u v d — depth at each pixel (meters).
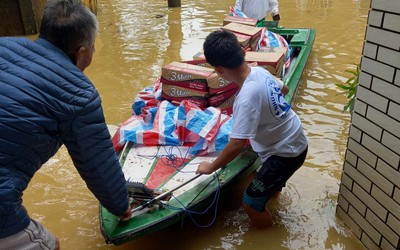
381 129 2.57
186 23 9.91
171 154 3.53
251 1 7.08
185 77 3.99
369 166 2.75
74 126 1.98
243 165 3.30
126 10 11.76
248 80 2.69
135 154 3.57
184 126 3.61
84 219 3.47
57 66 1.91
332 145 4.41
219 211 3.46
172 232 3.25
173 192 3.06
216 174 3.18
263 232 3.22
